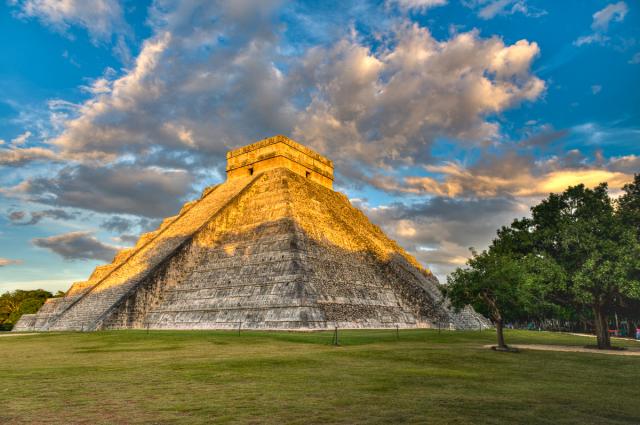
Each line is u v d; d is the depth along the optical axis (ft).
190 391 40.09
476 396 38.63
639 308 114.11
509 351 76.23
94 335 106.32
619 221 85.71
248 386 42.42
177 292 140.26
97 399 36.83
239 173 196.75
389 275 164.14
